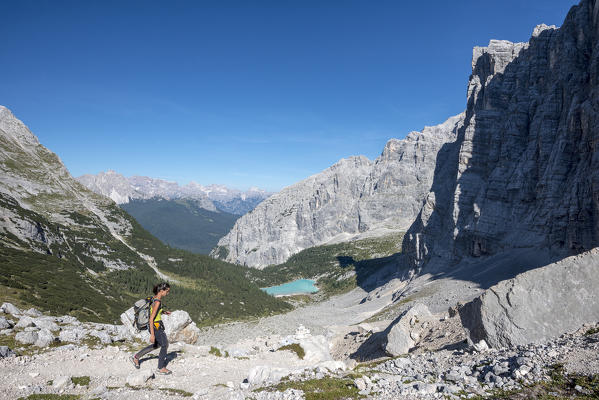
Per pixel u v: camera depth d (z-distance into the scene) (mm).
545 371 12328
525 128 121500
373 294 177125
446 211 154500
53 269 120750
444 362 18250
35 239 140375
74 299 94875
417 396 11625
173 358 19344
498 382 12273
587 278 18609
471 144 139125
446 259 132125
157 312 15844
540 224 97312
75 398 11922
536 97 119812
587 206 78875
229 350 22656
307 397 11820
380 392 12359
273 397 12055
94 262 161625
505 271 94375
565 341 15680
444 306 90125
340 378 14391
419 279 136125
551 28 127812
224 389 13484
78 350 18719
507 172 119125
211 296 179750
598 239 75250
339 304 195000
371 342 32688
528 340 17812
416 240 159500
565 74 103312
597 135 77938
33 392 12094
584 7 102438
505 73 146625
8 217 137625
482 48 177125
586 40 100750
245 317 168000
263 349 24422
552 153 98125
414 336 27062
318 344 25156
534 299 18922
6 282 80062
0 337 18938
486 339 19344
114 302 117750
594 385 10320
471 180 136250
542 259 89625
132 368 16641
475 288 92688
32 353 17500
